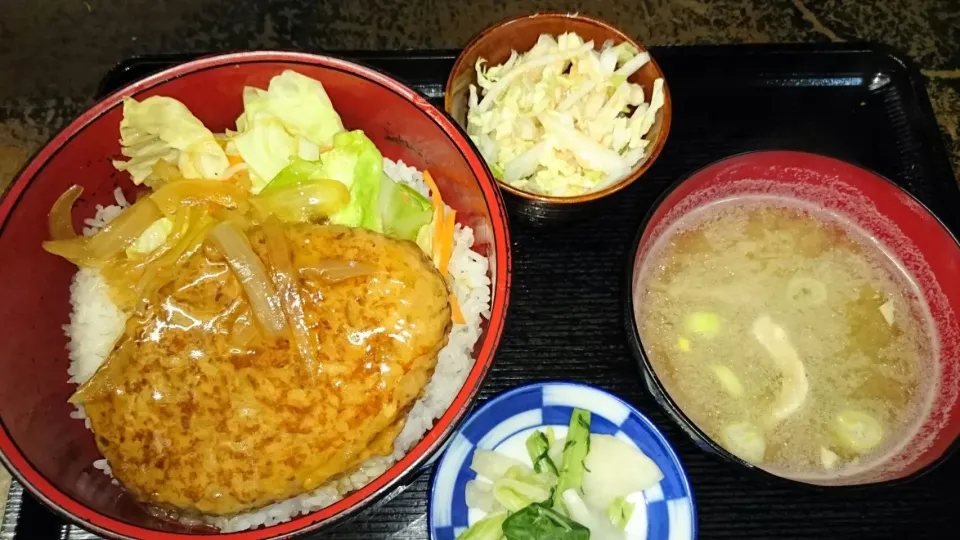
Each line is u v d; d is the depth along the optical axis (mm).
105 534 167
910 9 315
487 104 255
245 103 224
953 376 233
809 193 258
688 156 267
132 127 212
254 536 165
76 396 182
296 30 293
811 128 275
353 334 183
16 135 275
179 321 183
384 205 226
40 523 206
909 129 275
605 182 246
